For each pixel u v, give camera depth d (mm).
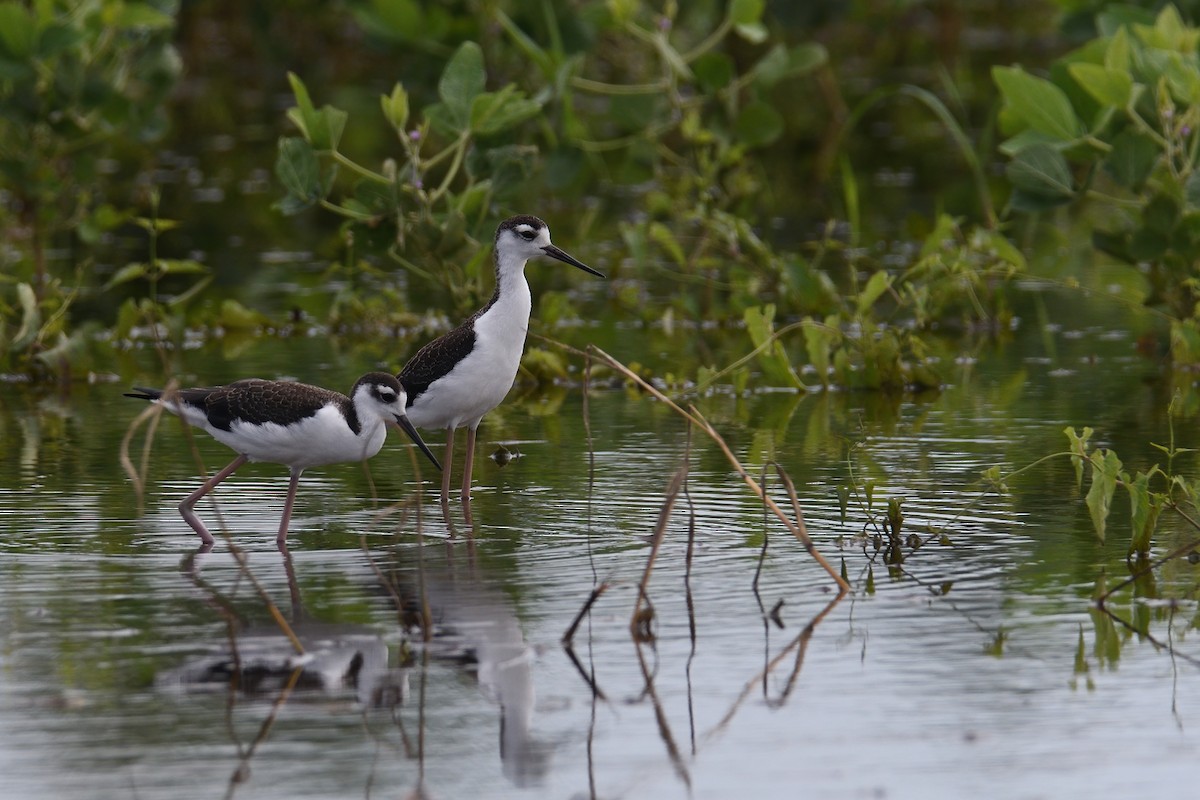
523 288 11523
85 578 9328
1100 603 8859
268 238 22500
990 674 7898
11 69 16656
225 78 33125
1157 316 18047
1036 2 35781
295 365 15773
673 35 26156
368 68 33031
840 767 6949
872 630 8508
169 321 16750
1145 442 12383
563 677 7918
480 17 21578
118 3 17172
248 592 9094
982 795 6664
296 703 7578
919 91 20859
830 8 24812
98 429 13398
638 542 10102
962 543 10016
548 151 21844
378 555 9828
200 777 6820
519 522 10594
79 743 7109
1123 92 14469
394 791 6734
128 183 25359
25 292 15812
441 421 11367
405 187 15164
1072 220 23297
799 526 9344
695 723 7398
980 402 14219
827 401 14492
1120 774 6840
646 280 20406
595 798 6695
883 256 20156
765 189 23203
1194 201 14555
